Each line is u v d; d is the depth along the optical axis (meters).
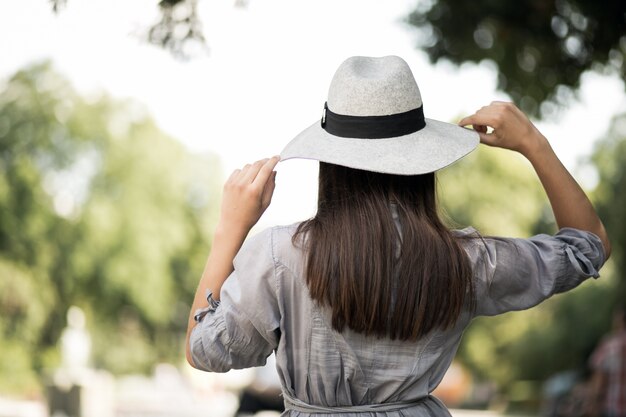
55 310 26.91
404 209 2.15
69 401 17.73
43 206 26.64
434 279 2.11
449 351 2.24
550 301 25.17
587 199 2.39
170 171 29.64
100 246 27.56
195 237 30.47
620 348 8.71
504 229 26.73
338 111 2.19
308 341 2.14
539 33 6.34
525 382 25.81
